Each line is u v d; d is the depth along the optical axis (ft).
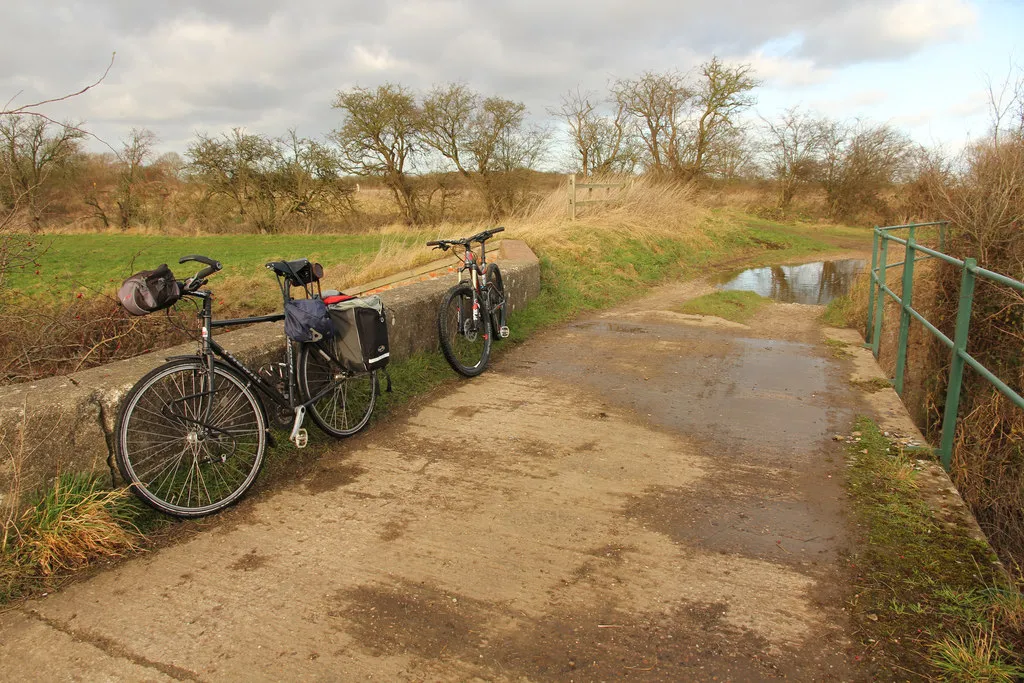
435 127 79.00
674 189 62.75
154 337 17.38
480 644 7.73
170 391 10.57
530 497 11.29
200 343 10.97
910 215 35.04
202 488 10.97
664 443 13.67
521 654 7.55
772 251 55.72
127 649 7.62
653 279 39.01
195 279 10.71
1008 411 17.22
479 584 8.86
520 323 24.31
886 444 13.34
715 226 59.88
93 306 17.74
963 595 8.29
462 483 11.81
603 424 14.78
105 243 63.52
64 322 16.61
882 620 7.97
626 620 8.13
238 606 8.40
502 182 79.56
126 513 9.93
